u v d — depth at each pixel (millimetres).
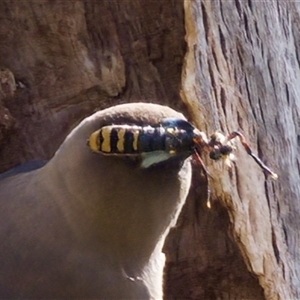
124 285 279
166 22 333
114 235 275
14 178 295
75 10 330
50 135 332
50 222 277
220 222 341
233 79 339
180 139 258
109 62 333
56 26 330
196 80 333
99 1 331
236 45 340
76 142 270
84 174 268
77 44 331
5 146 332
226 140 266
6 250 278
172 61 334
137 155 262
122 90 334
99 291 276
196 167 334
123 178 266
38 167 307
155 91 335
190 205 339
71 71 332
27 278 276
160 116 261
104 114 264
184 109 335
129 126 256
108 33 333
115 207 270
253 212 340
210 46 335
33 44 331
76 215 274
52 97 332
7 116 328
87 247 276
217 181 335
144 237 276
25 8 329
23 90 331
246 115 341
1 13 329
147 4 332
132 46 333
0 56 330
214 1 335
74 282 275
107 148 255
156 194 268
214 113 335
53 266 276
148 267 285
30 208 280
